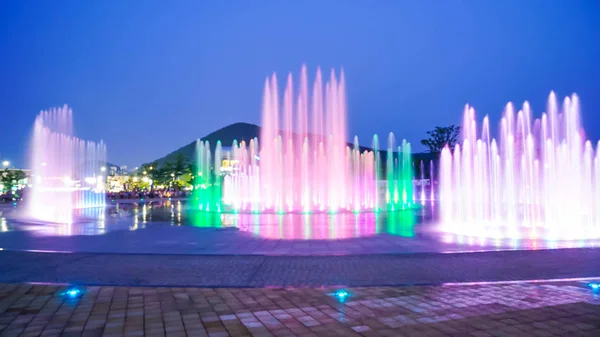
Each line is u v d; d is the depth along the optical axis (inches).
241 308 242.7
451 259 389.4
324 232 594.9
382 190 1551.4
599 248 440.5
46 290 284.0
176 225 703.7
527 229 631.8
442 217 842.8
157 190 2755.9
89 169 1678.2
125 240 526.0
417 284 295.7
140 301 257.1
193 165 2551.7
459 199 1288.1
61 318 226.5
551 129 1059.3
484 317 222.7
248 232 599.5
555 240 510.0
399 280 312.3
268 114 1301.7
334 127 1285.7
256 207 1146.7
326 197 1275.8
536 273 330.3
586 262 369.7
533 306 240.7
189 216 900.6
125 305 249.0
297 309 239.9
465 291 275.1
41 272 343.3
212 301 256.8
